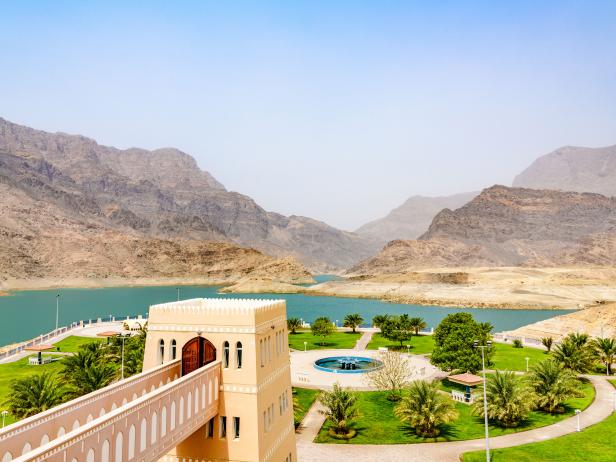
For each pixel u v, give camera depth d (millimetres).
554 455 44406
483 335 71562
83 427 20875
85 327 133250
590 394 64875
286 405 39219
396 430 52469
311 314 195375
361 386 69438
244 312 33531
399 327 107062
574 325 108812
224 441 32250
